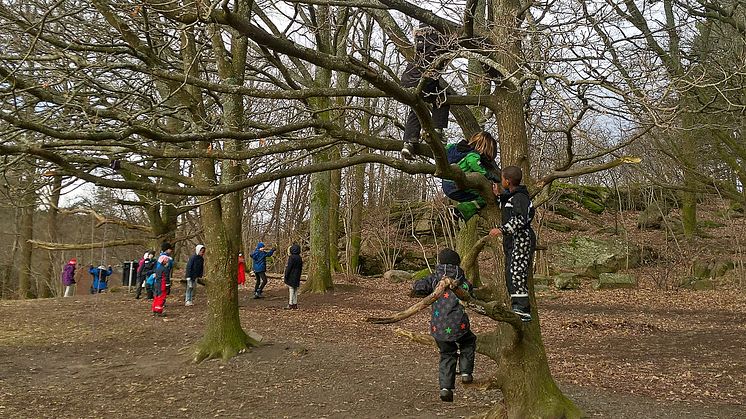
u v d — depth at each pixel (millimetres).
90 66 6668
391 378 8406
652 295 18141
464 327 5652
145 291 19844
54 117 7125
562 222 28734
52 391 7801
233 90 5008
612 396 7492
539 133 10805
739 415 6676
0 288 31562
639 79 5426
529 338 5652
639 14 8219
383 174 28359
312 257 19172
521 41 5676
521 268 4762
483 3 7230
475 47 5691
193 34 7363
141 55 7449
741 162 14625
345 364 9172
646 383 8305
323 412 6855
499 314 4617
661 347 10969
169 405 7199
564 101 5082
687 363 9633
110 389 7914
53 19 6586
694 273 20719
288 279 15836
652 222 27250
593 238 24719
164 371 8773
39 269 31906
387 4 5875
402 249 26438
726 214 21672
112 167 5641
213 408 7062
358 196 25781
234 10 6129
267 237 34500
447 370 5785
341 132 5445
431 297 4297
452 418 6574
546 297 18156
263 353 9508
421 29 5461
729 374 8820
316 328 12734
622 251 22688
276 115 13188
